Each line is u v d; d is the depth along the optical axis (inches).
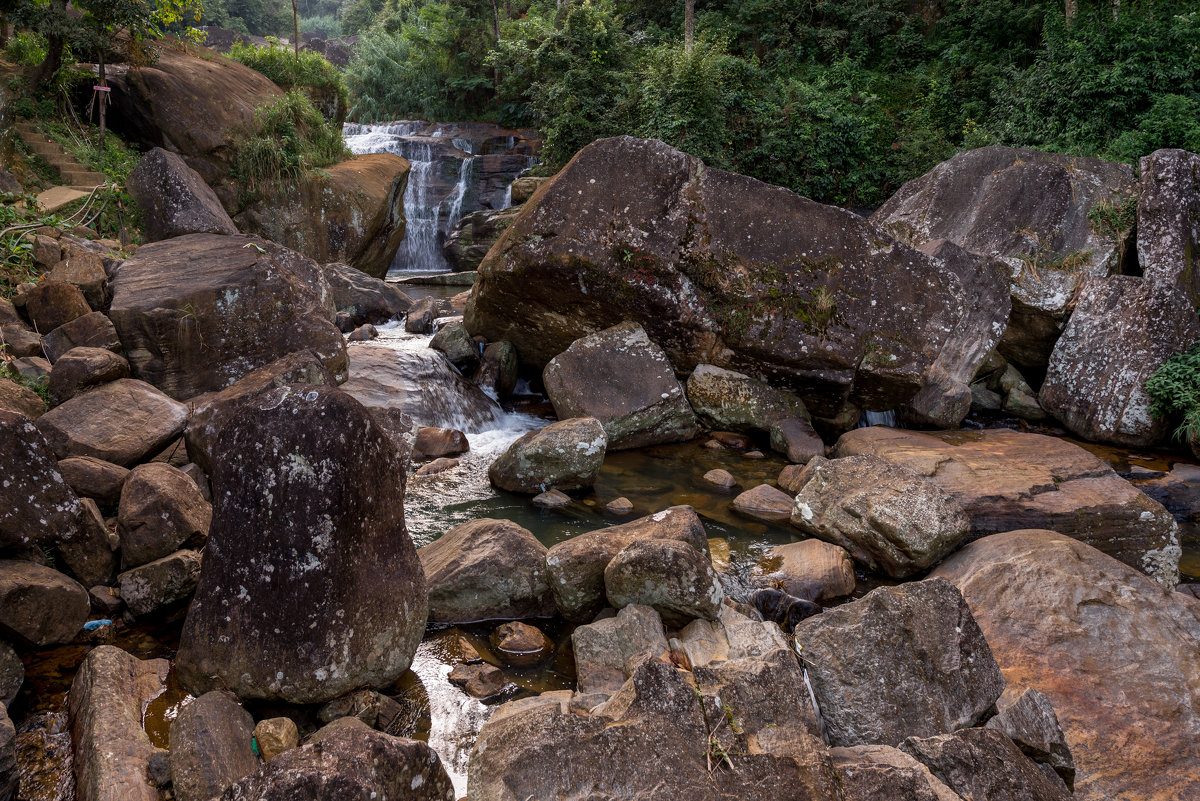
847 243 315.3
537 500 241.1
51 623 144.8
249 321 272.1
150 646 151.8
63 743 123.3
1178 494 264.5
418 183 869.8
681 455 296.8
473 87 1123.3
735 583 191.8
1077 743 131.7
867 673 129.0
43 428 200.4
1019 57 800.3
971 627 136.6
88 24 482.6
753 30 932.0
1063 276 365.4
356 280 463.8
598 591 167.6
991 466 244.7
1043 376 390.0
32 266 294.0
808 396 319.6
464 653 156.7
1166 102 577.3
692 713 109.8
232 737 116.3
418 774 98.3
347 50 1547.7
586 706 130.2
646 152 324.2
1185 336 323.0
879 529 199.3
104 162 473.4
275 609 128.0
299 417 127.8
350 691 133.5
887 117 791.7
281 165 550.0
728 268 313.7
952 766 110.7
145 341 255.1
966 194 446.3
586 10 824.3
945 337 311.9
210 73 573.0
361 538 133.4
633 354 309.1
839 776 106.7
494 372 350.3
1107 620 156.2
